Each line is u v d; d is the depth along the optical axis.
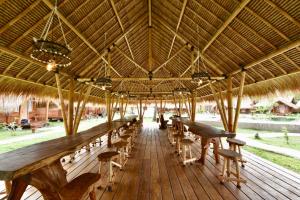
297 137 12.15
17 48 4.12
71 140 3.69
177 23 5.99
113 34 6.17
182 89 6.96
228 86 6.41
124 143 4.71
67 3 4.04
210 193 3.35
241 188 3.55
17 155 2.47
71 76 6.22
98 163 5.13
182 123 8.07
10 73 4.61
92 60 6.45
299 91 4.75
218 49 5.82
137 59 9.69
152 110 42.22
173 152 6.30
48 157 2.42
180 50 7.18
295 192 3.40
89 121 23.67
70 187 2.26
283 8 3.47
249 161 5.34
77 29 4.79
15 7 3.42
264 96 6.07
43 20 3.96
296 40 3.77
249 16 4.12
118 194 3.31
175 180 3.92
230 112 6.28
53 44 2.49
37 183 2.48
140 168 4.68
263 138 11.63
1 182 4.02
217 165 4.91
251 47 4.90
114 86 11.47
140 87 13.52
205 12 4.84
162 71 11.33
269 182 3.84
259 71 5.57
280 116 21.58
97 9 4.81
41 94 6.12
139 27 7.11
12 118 17.75
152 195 3.28
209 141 5.06
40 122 17.84
